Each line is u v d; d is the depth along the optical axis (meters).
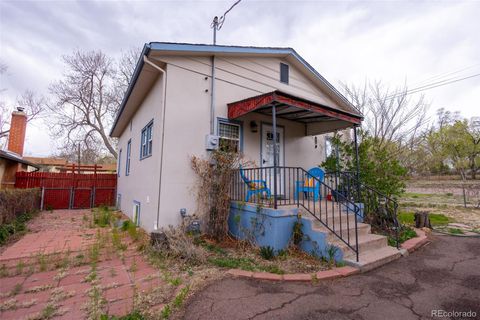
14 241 5.42
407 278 3.56
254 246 4.76
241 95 6.75
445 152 33.94
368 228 5.09
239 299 2.90
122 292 3.03
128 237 5.65
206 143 5.96
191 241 4.68
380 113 12.05
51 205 11.16
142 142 7.68
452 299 2.97
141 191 7.13
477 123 32.81
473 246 5.21
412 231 5.92
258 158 6.92
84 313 2.56
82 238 5.68
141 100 8.12
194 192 5.69
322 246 4.21
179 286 3.17
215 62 6.36
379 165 6.69
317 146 8.71
